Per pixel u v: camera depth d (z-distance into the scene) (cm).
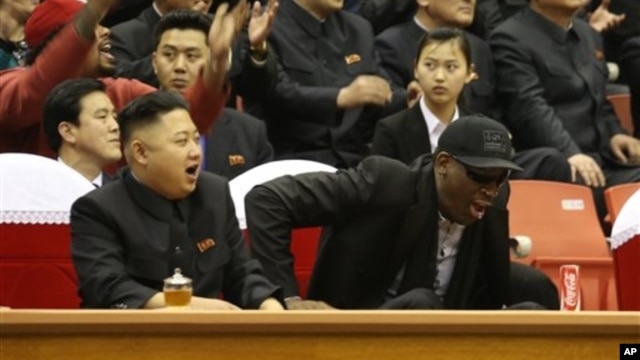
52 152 1628
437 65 1761
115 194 1279
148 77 1823
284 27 1972
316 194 1380
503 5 2264
